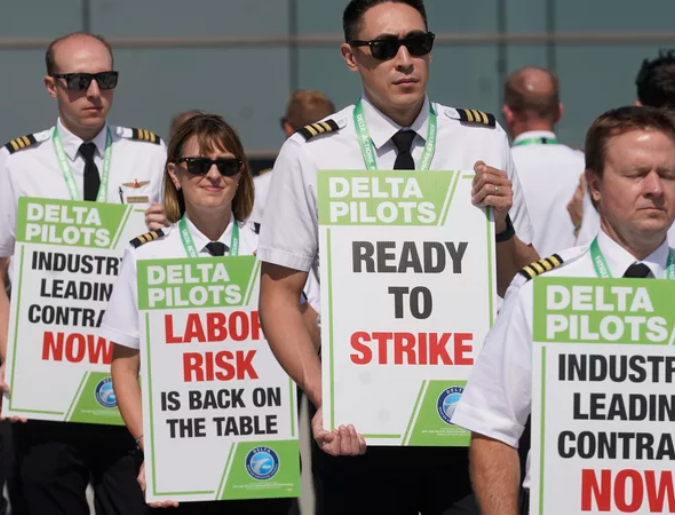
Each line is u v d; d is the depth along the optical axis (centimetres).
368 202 627
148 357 739
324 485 670
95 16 1936
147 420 740
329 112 1164
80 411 854
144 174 938
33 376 860
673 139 538
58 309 866
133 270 774
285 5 1945
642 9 1939
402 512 666
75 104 914
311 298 823
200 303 739
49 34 1928
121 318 775
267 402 739
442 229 626
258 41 1942
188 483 741
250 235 788
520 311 549
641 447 542
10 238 918
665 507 541
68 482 862
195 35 1942
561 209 995
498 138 672
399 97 643
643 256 554
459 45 1938
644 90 926
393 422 622
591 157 548
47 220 867
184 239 779
